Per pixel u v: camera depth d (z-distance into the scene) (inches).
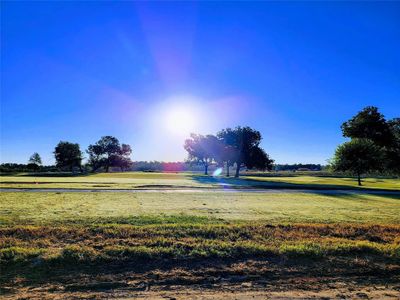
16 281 239.8
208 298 218.8
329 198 893.2
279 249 313.0
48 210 552.1
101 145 5265.8
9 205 619.5
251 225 414.0
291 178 2684.5
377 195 1012.5
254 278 256.7
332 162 1824.6
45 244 315.9
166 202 724.7
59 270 261.1
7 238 328.5
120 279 248.1
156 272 262.1
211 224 424.5
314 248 317.7
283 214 550.9
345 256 307.9
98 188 1110.4
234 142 2908.5
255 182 1770.4
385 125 2239.2
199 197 856.3
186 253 301.3
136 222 436.5
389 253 317.1
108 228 375.2
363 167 1690.5
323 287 243.3
